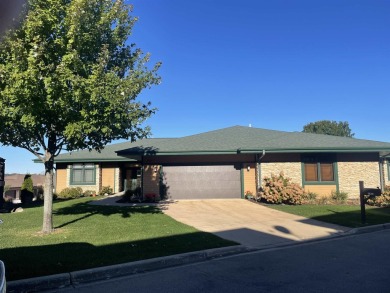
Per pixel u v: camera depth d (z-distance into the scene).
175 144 20.38
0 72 7.70
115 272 6.43
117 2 10.20
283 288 5.60
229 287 5.68
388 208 16.23
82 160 25.44
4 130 9.51
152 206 16.88
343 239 9.77
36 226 11.11
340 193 19.53
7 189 26.62
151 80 11.02
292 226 11.48
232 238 9.53
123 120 10.02
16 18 7.30
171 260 7.14
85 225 11.15
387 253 7.95
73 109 9.02
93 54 10.02
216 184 20.39
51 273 6.07
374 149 19.20
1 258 6.98
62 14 8.91
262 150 18.95
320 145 19.59
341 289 5.50
